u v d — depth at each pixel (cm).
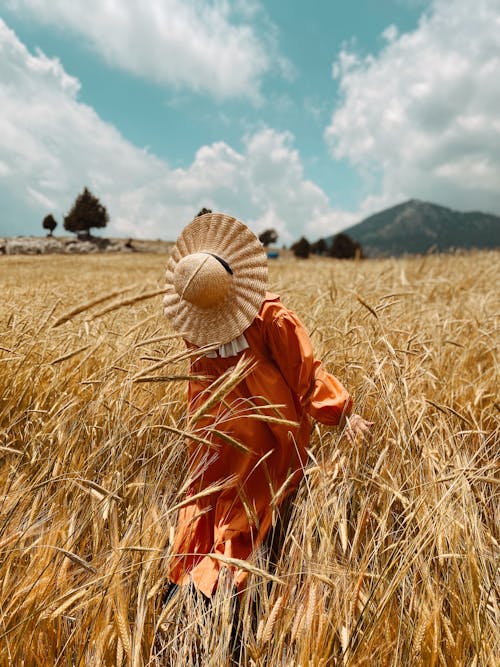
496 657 137
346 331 291
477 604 145
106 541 183
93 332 311
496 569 157
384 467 196
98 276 1437
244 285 204
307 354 210
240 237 205
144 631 158
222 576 175
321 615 144
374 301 409
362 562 158
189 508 216
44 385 267
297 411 225
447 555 150
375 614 142
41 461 212
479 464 220
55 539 170
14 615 151
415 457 202
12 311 351
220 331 206
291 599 157
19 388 259
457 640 140
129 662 139
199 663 160
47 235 8462
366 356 277
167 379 150
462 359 311
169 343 277
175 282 204
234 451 212
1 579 161
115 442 207
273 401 208
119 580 151
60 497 192
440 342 326
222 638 150
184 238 219
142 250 6988
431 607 151
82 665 144
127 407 225
